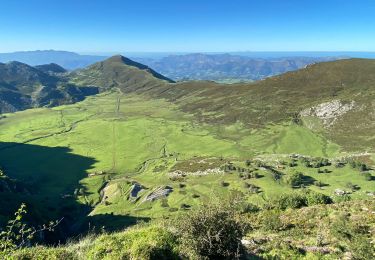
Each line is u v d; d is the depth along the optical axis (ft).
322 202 116.88
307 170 514.68
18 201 349.61
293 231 77.41
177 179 536.83
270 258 59.36
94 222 410.72
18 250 44.83
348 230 73.41
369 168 519.19
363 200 99.50
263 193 417.28
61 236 334.44
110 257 44.29
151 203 452.76
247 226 50.67
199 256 46.42
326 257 61.98
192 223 47.65
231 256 47.32
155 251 43.70
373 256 62.44
